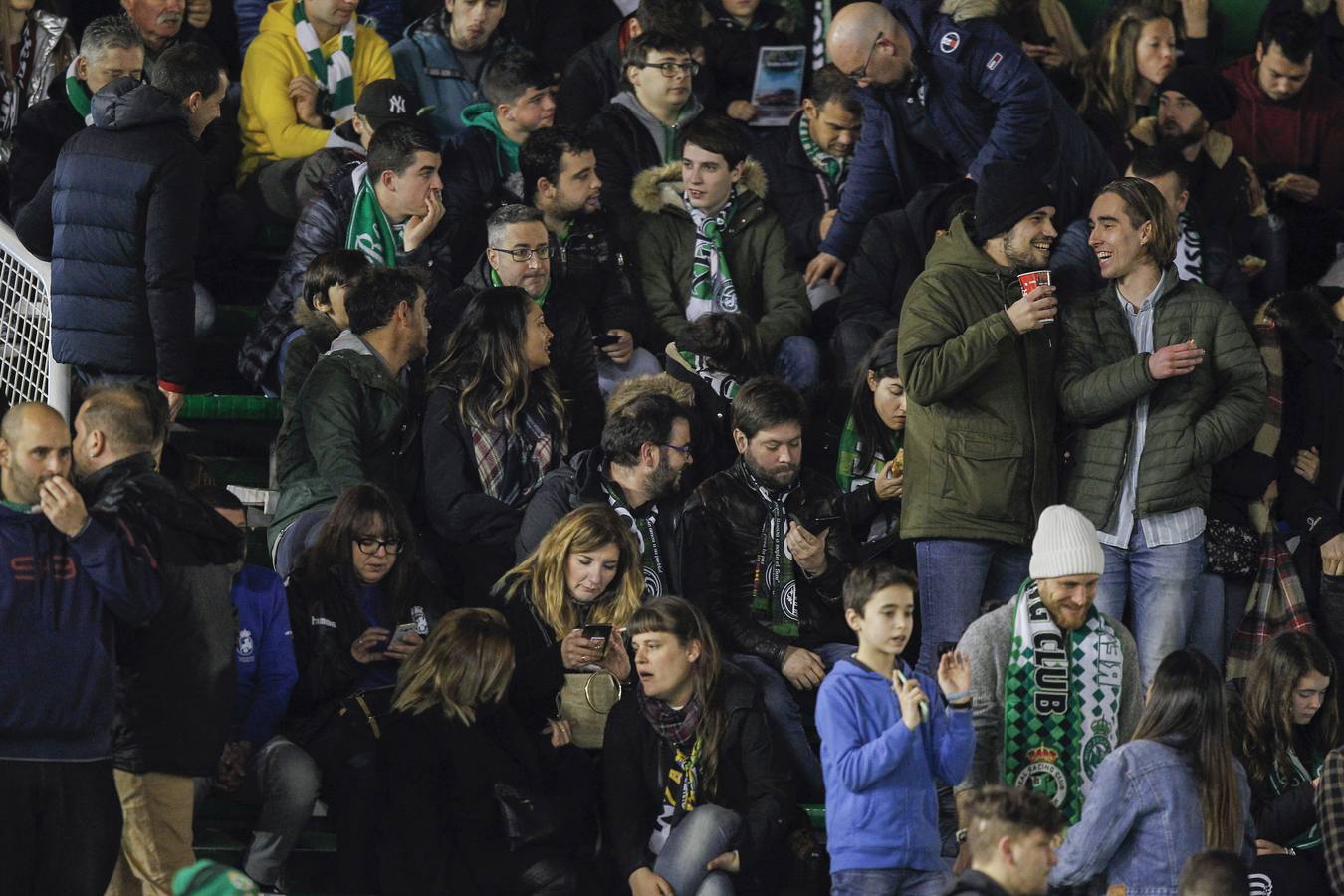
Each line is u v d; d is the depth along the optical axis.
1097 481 27.78
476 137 32.78
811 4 38.06
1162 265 28.14
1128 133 36.06
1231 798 23.36
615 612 26.47
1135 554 27.80
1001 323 26.69
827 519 28.16
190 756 23.03
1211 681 23.52
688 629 25.03
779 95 36.91
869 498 28.89
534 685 26.05
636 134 34.06
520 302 28.58
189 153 27.86
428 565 27.97
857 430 29.69
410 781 24.86
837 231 33.62
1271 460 28.94
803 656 27.36
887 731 22.78
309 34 34.97
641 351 32.03
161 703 22.92
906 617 23.36
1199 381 27.77
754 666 27.19
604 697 26.09
